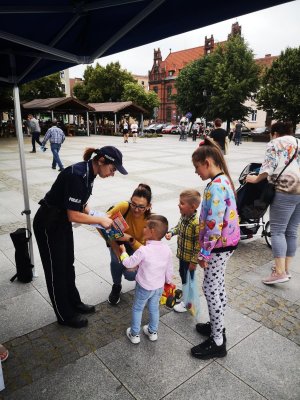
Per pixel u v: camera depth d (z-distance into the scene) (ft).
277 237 11.34
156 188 26.84
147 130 138.51
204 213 7.24
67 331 9.15
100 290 11.35
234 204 7.24
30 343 8.66
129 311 10.14
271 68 98.63
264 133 101.30
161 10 6.91
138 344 8.66
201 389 7.28
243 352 8.43
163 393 7.17
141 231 9.47
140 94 134.92
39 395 7.10
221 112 103.71
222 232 7.25
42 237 8.48
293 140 10.66
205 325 9.06
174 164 41.06
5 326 9.34
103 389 7.25
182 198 8.96
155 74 202.59
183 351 8.43
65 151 55.77
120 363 7.99
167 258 8.25
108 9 7.32
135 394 7.14
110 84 143.64
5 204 21.57
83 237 16.15
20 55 10.33
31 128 51.21
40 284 11.66
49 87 130.93
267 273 12.71
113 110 99.19
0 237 15.96
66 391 7.20
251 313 10.08
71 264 9.57
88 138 94.43
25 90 125.49
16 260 11.46
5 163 39.86
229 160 46.39
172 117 199.52
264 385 7.40
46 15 7.54
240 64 100.22
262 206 13.80
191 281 9.24
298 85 93.61
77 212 8.04
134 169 36.63
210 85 107.04
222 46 106.93
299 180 10.62
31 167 37.06
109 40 8.20
